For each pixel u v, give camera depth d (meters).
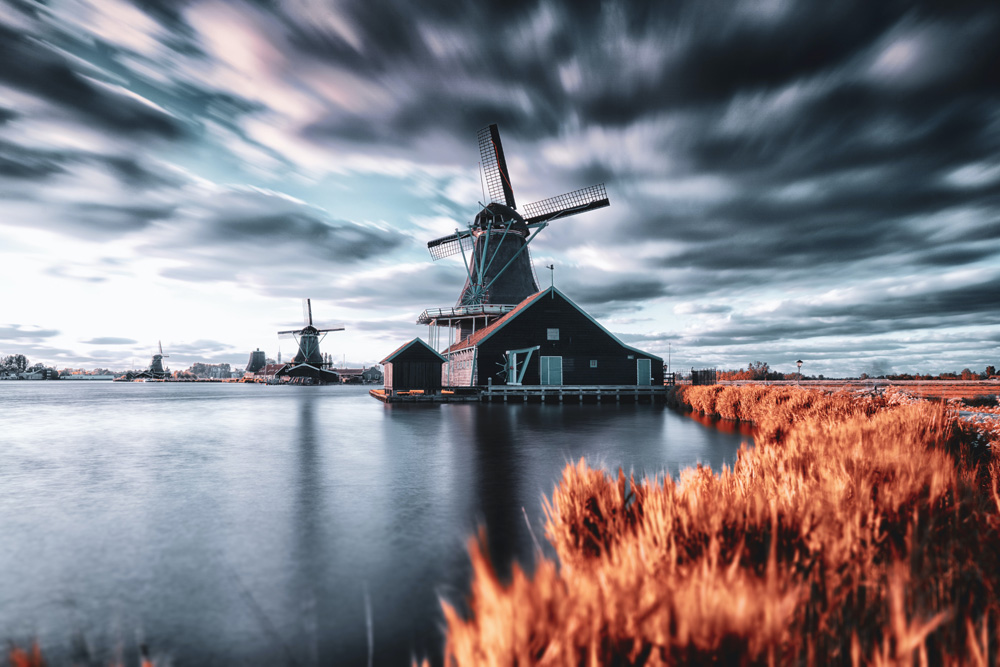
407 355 38.50
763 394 20.77
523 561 5.43
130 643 3.72
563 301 40.22
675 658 1.82
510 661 1.80
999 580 2.89
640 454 12.91
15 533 6.45
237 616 4.15
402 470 10.77
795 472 5.03
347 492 8.71
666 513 3.46
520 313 39.34
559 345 39.69
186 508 7.68
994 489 4.41
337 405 38.38
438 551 5.75
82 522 6.94
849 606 2.54
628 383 40.31
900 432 7.09
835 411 13.31
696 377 41.16
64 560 5.49
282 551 5.77
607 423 21.52
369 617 4.10
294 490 8.88
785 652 1.89
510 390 37.41
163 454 13.41
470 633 2.00
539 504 7.87
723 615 1.84
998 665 1.93
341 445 14.84
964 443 7.54
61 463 12.02
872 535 3.42
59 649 3.64
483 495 8.47
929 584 2.72
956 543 3.26
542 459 12.16
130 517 7.19
